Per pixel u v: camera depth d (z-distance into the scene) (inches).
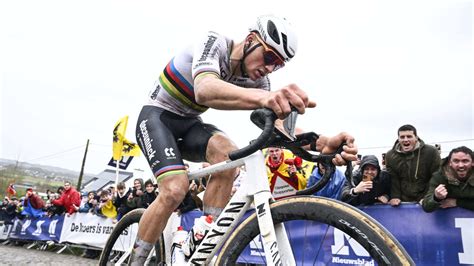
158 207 67.2
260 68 66.9
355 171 135.8
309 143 59.3
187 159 81.1
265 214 56.1
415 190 118.2
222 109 56.0
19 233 337.4
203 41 65.2
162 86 75.7
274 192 146.6
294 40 65.7
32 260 225.9
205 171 68.3
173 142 70.6
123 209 224.2
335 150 57.1
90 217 258.2
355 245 98.6
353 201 122.5
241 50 68.5
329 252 101.0
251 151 50.6
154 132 71.1
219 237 62.1
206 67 61.4
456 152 102.3
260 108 50.9
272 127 48.9
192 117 80.0
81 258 243.1
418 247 109.1
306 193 56.3
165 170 67.2
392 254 44.7
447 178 104.6
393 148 125.2
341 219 49.7
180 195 66.6
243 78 72.2
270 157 148.3
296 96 48.1
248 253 82.0
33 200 332.2
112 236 94.7
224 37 68.6
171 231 81.3
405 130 120.0
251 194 59.4
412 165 118.8
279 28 64.7
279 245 56.4
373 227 46.9
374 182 120.5
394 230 114.2
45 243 298.2
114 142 327.9
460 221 102.7
